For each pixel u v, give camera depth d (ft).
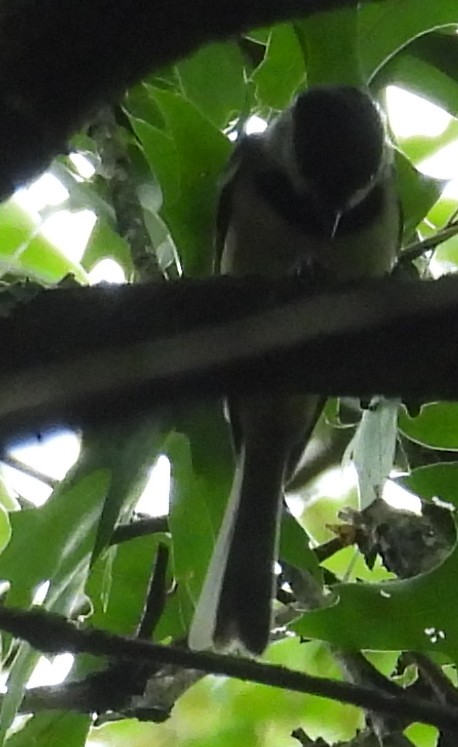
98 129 12.38
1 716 9.51
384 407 10.46
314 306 6.23
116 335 6.22
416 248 13.87
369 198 13.94
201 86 13.00
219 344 6.13
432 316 6.22
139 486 10.48
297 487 14.71
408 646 9.39
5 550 9.89
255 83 12.41
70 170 13.12
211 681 15.70
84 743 10.93
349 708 15.52
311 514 14.79
